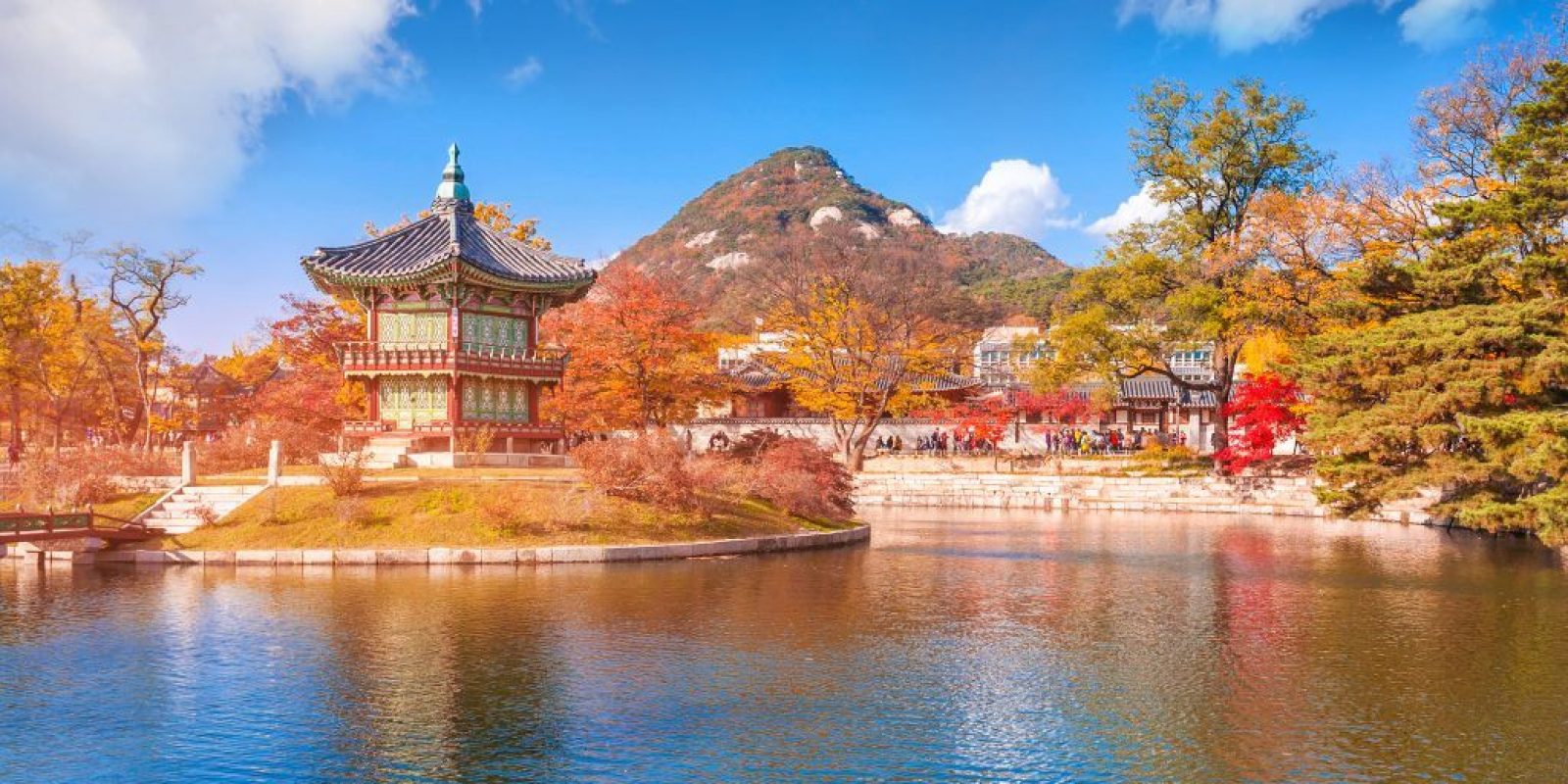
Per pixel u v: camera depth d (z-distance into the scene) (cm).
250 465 5541
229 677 2314
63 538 3850
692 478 4722
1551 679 2367
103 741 1912
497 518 4206
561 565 3959
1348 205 6638
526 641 2662
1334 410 4484
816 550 4784
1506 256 4334
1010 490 8538
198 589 3388
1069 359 7912
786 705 2139
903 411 9681
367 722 2011
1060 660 2541
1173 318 7894
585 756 1836
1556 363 3806
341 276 5384
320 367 7156
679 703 2144
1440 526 6312
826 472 5566
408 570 3816
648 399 6994
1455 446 4378
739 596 3356
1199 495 7881
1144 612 3198
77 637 2686
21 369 7762
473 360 5447
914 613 3109
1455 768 1788
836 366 9469
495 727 1984
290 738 1925
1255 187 7931
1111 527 6353
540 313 5944
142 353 7762
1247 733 1977
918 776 1747
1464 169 6072
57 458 4756
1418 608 3300
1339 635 2850
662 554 4203
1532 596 3538
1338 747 1897
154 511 4388
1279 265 7056
